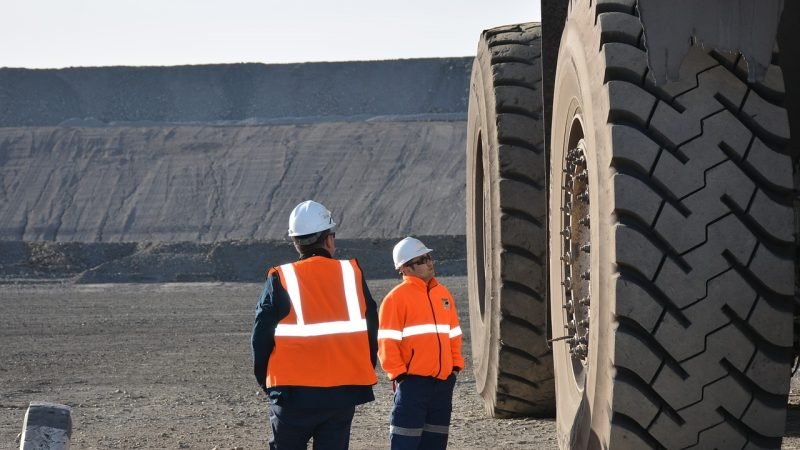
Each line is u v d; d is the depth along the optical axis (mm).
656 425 4672
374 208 113750
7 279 60594
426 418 7430
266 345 5762
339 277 5887
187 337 22281
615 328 4660
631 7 4863
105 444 9438
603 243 4789
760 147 4602
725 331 4570
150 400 12711
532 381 8719
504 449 8039
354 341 5832
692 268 4559
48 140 132750
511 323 8453
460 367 7484
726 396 4629
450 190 114500
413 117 178625
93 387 14258
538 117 8336
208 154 128375
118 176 125812
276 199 119625
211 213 118875
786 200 4598
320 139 128125
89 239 116250
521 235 8297
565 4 6375
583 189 5707
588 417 5105
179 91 187500
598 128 4863
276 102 185750
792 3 5273
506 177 8328
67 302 36844
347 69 187500
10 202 122625
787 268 4551
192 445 9281
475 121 9430
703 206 4582
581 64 5184
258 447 9102
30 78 185750
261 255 62844
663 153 4621
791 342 4598
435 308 7305
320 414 5785
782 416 4648
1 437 10117
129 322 27031
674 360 4602
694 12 4574
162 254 63688
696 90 4660
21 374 16062
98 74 188500
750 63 4523
